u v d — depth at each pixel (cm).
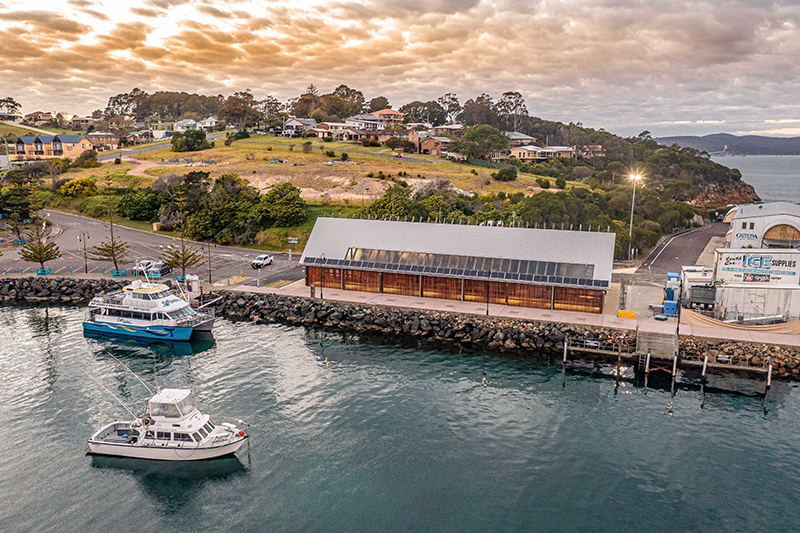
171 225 12300
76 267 9600
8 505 3638
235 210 11988
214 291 8019
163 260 9369
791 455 4178
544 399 5091
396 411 4825
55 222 12862
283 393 5156
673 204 13988
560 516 3503
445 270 7438
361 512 3541
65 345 6512
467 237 7725
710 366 5669
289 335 6738
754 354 5662
